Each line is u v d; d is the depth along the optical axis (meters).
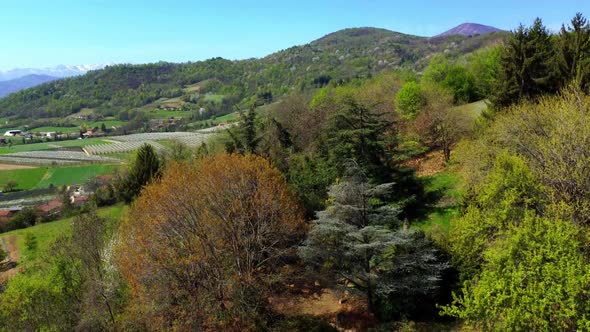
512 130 20.33
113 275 20.70
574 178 14.64
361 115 25.05
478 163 20.14
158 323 17.33
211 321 17.08
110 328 19.39
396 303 16.64
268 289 19.88
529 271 10.73
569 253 10.47
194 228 18.73
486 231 15.38
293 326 18.03
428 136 32.41
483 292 11.25
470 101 47.41
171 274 17.42
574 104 19.22
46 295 19.36
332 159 25.59
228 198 19.81
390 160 24.98
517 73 28.89
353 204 16.89
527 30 29.45
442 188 25.72
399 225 19.73
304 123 39.84
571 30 28.38
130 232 20.59
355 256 16.97
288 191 23.66
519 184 14.86
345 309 18.84
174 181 20.95
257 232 19.38
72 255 21.45
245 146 29.62
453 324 15.76
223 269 18.36
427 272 16.02
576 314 9.86
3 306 18.89
